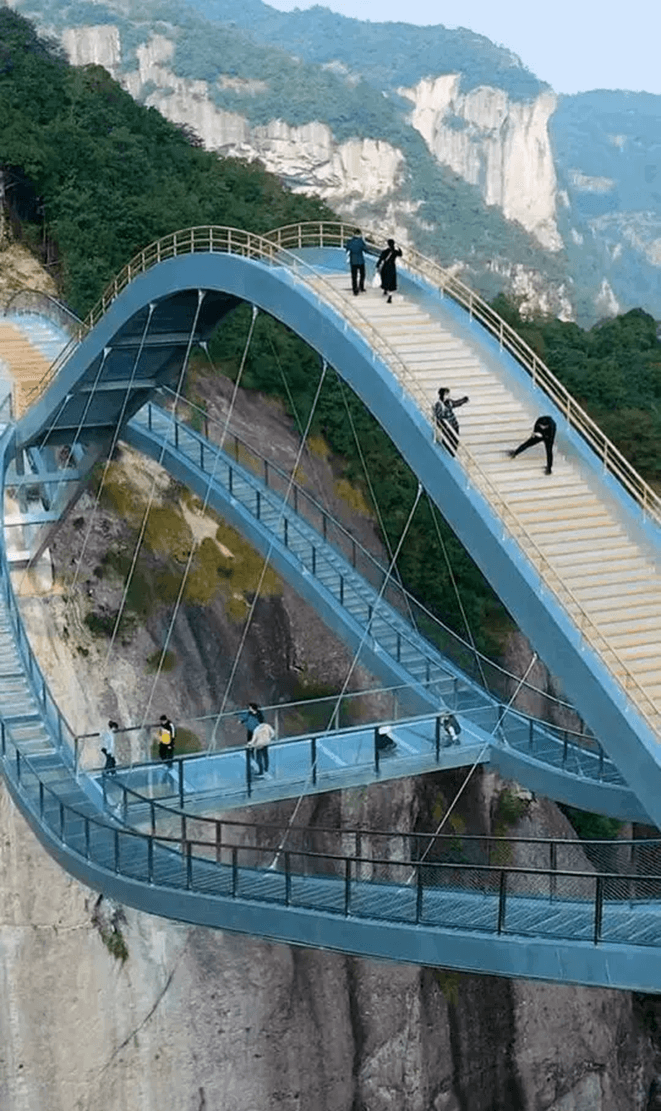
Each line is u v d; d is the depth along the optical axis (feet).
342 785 142.00
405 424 122.01
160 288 155.43
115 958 173.78
